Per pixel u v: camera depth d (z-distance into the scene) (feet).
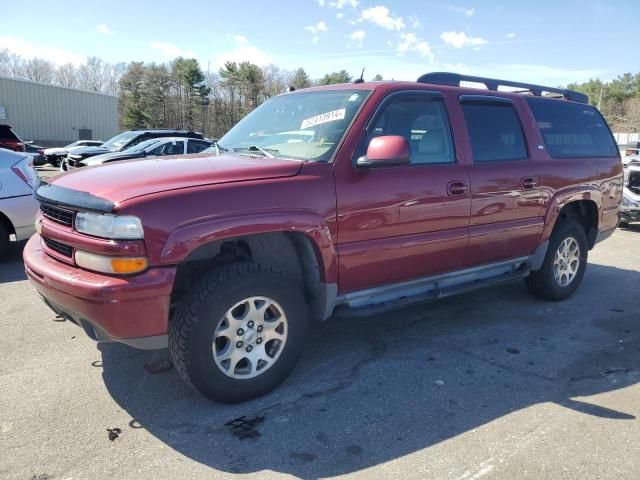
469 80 15.05
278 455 8.93
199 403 10.55
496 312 16.52
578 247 17.74
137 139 55.62
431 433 9.66
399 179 12.03
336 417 10.14
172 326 9.87
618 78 281.95
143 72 207.82
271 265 11.49
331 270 11.18
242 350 10.37
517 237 15.08
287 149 12.16
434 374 12.09
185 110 215.31
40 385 11.16
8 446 9.00
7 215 20.54
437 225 12.92
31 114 127.24
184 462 8.70
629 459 8.95
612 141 19.12
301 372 12.06
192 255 10.18
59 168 80.53
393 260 12.21
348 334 14.44
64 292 9.37
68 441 9.20
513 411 10.50
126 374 11.70
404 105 12.70
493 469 8.63
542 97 16.79
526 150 15.43
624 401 10.98
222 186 9.77
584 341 14.26
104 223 9.00
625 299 18.13
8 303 16.33
